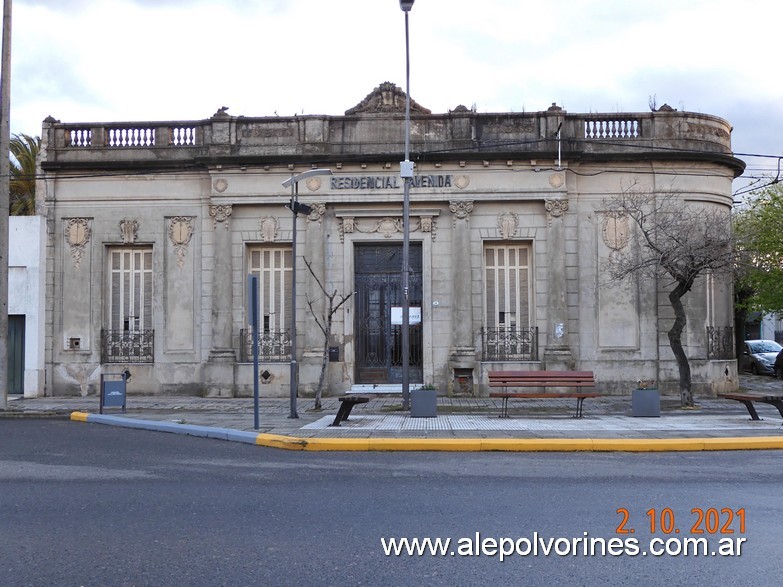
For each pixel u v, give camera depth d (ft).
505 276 75.66
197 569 20.89
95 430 51.24
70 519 26.32
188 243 76.84
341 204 75.25
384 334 76.18
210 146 75.87
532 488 31.14
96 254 77.10
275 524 25.46
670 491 30.45
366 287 76.54
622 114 75.10
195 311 76.38
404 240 62.28
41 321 76.59
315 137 75.05
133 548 22.82
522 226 74.64
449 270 74.59
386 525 25.23
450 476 33.99
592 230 74.95
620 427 48.57
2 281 63.87
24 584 19.77
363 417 55.93
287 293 76.38
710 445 41.93
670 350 74.08
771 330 154.61
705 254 60.08
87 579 20.13
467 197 74.23
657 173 75.05
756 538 23.88
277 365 74.59
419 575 20.52
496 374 55.11
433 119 74.74
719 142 76.69
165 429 50.21
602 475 34.12
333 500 29.01
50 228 77.36
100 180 77.41
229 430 47.34
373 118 75.00
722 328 77.10
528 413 58.44
